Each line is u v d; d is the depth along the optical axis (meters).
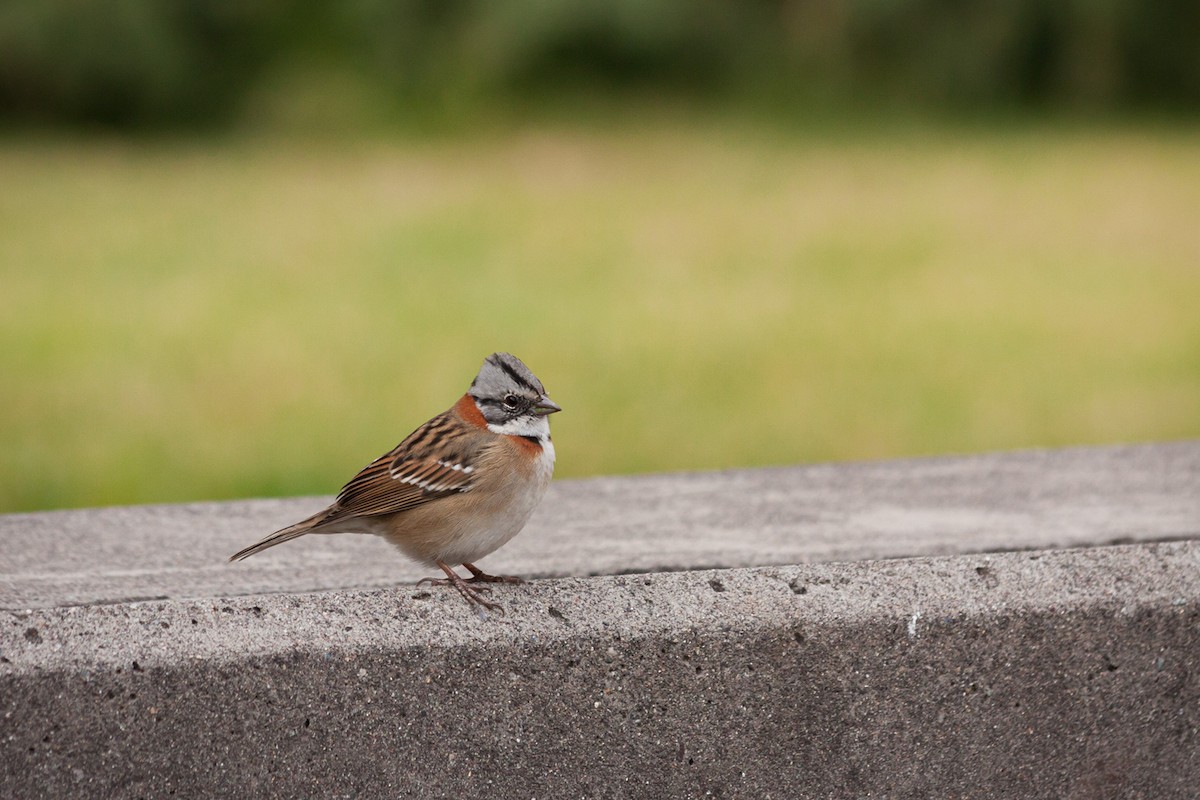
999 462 7.01
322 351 16.27
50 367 15.34
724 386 14.85
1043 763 4.29
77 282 20.66
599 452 12.29
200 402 13.88
